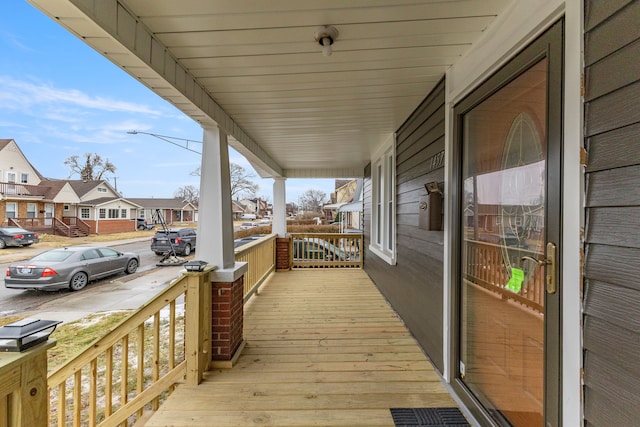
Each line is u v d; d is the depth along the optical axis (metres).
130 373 3.17
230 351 2.58
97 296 7.11
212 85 2.46
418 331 3.00
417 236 3.03
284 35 1.78
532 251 1.43
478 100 1.87
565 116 1.16
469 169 2.04
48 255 7.96
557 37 1.23
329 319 3.72
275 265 6.82
